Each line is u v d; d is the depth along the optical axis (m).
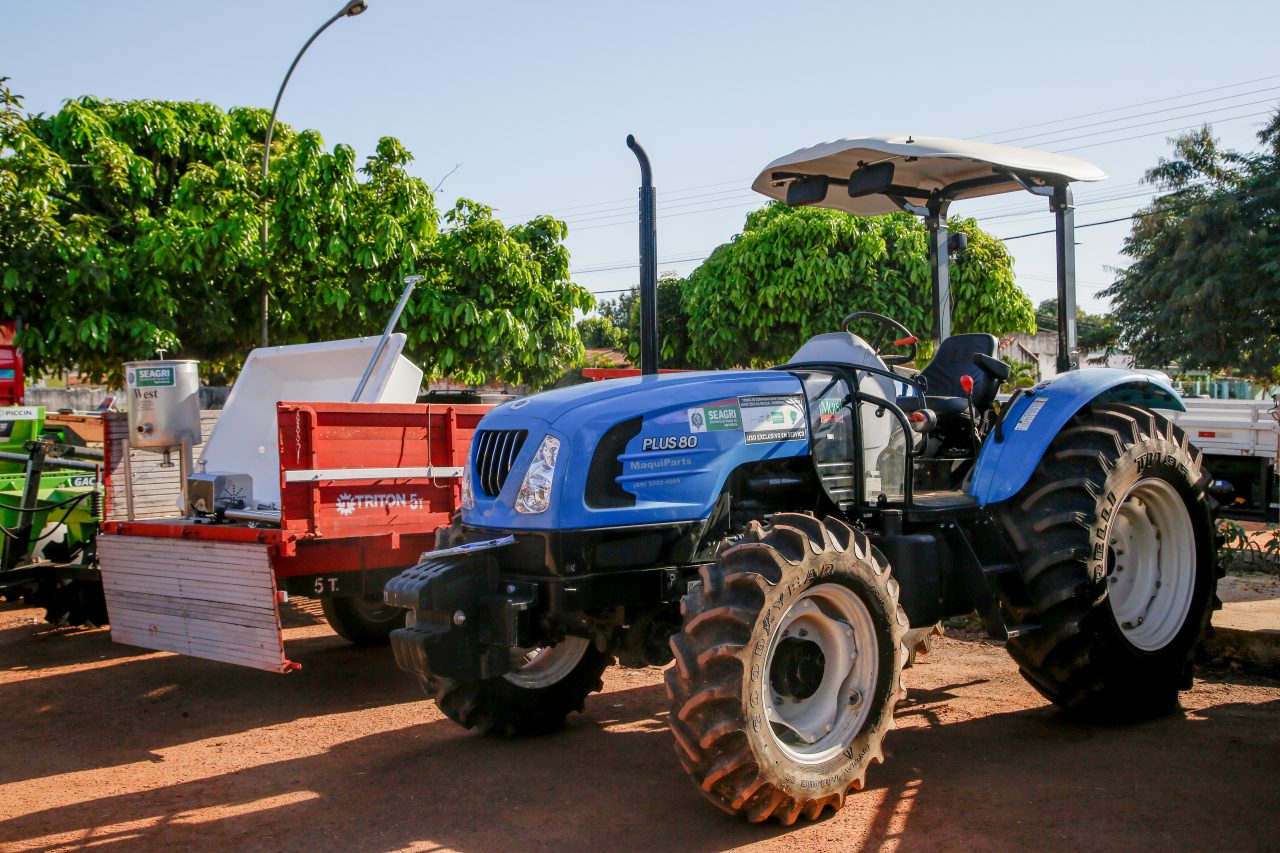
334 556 5.40
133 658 6.55
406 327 9.90
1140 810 3.65
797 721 3.86
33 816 3.91
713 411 4.30
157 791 4.16
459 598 4.03
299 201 9.61
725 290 13.63
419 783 4.20
